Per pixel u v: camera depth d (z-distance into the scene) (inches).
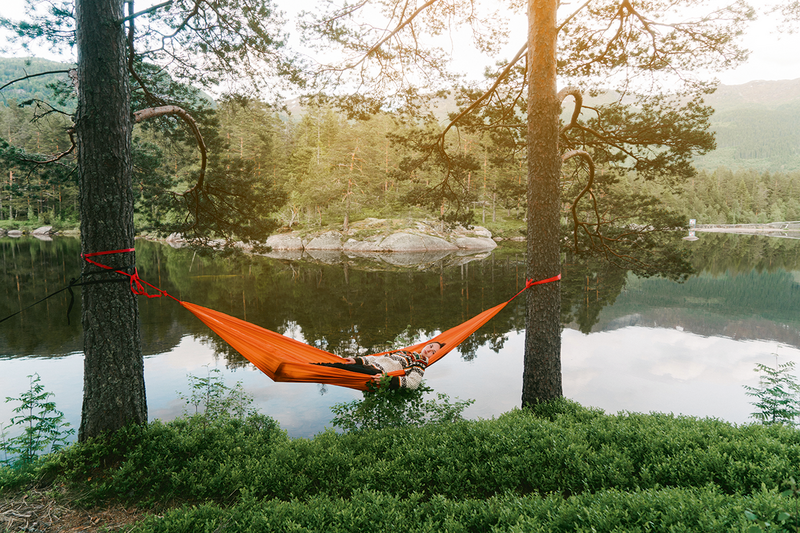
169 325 645.3
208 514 140.9
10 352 489.1
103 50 186.2
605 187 476.7
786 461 147.2
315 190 2133.4
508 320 698.2
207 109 387.5
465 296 886.4
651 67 343.9
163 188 435.2
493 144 473.1
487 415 322.3
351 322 668.1
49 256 1508.4
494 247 2193.7
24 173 325.7
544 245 267.0
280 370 212.7
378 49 340.2
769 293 970.7
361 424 236.4
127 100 195.6
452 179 476.7
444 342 272.8
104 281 186.5
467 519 134.0
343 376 223.5
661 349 536.7
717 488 135.0
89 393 188.7
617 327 665.6
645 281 1174.3
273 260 1627.7
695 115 365.1
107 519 148.6
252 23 278.4
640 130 368.2
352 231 2182.6
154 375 421.7
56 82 326.0
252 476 169.5
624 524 116.1
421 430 213.3
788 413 301.4
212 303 807.1
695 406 346.9
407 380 238.2
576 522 118.6
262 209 446.3
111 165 188.1
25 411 320.5
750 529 88.0
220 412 294.7
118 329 190.7
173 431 198.7
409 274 1222.3
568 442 181.9
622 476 154.3
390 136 447.8
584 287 1082.1
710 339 590.9
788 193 4862.2
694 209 4315.9
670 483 151.5
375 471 172.1
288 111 352.5
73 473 167.3
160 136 423.8
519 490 161.0
